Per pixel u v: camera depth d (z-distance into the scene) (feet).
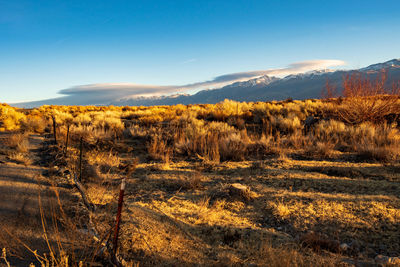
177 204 16.67
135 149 35.91
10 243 10.22
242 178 21.98
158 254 10.33
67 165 24.86
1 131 47.83
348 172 22.34
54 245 10.30
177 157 31.37
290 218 14.26
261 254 10.50
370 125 40.34
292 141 34.73
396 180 19.86
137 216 13.82
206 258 10.32
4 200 14.87
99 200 16.34
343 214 14.15
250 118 56.03
